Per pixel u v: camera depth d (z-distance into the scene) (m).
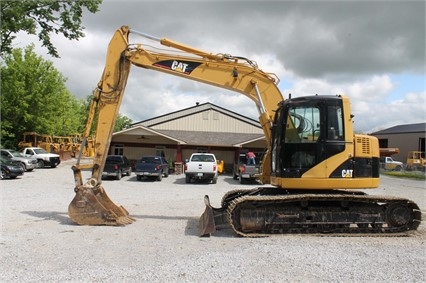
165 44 11.29
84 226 10.11
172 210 13.34
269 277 6.14
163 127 40.00
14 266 6.51
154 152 38.12
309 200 9.67
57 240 8.48
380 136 69.75
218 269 6.50
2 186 20.33
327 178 9.66
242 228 9.38
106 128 11.07
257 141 37.66
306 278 6.12
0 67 43.72
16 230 9.45
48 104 46.00
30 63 44.88
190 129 40.12
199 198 17.20
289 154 9.84
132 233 9.38
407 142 63.59
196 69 11.28
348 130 9.80
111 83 11.14
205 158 27.14
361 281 6.03
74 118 67.94
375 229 9.76
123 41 11.23
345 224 9.70
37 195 16.89
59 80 47.03
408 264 6.95
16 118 44.66
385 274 6.37
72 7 26.89
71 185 21.67
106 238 8.77
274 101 11.20
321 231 9.69
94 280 5.86
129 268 6.48
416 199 18.69
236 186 23.95
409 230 9.81
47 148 44.19
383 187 25.89
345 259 7.21
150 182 25.89
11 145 44.56
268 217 9.48
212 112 40.38
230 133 39.75
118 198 16.84
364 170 9.76
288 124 9.95
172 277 6.05
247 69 11.23
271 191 10.53
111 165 27.03
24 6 25.36
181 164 33.97
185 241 8.66
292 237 9.20
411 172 42.75
